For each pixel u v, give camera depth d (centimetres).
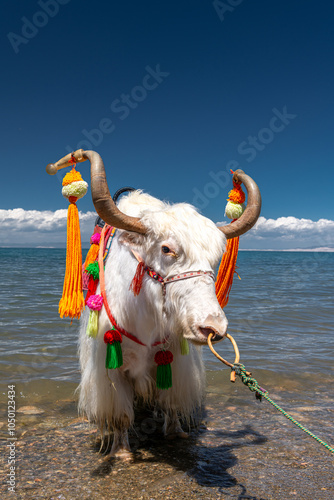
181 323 212
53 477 231
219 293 303
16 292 948
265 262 3903
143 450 266
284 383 398
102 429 271
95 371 264
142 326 249
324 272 2144
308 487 219
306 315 741
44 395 359
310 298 966
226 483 224
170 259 220
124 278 249
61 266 2227
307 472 236
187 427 303
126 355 262
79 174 288
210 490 217
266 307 819
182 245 216
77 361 447
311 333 605
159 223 223
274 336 583
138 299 243
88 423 308
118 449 261
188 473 236
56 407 337
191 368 279
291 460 251
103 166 241
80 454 260
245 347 521
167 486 221
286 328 636
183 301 212
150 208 263
